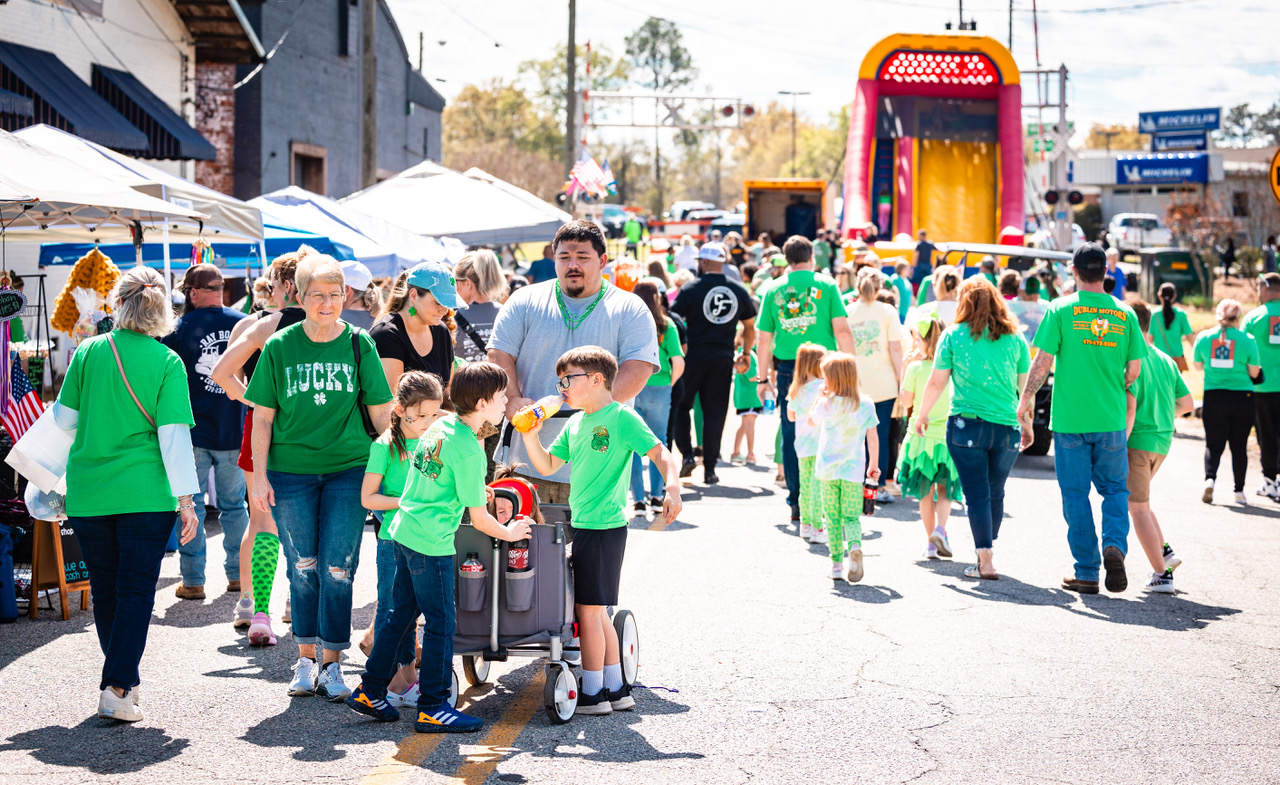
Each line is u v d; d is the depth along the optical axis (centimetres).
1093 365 801
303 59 2770
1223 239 5097
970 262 2303
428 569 519
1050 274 1928
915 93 2655
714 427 1217
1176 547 964
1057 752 505
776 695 579
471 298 791
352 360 566
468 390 509
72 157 1008
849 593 789
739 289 1202
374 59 2016
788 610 743
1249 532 1028
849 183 2589
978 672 619
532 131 10325
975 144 2691
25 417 734
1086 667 630
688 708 559
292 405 557
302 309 615
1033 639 684
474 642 546
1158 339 1445
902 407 927
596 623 545
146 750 496
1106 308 802
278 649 657
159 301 551
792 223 4178
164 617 722
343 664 627
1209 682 606
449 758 489
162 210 959
